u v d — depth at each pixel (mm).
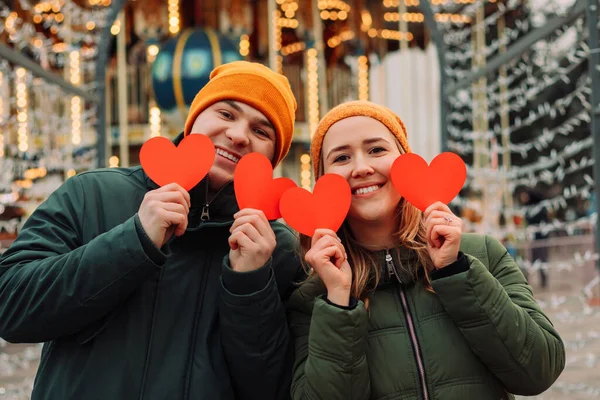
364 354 1685
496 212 7012
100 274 1580
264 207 1848
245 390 1799
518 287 1880
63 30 5781
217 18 11195
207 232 1882
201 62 9320
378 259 1853
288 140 2115
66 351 1722
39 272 1624
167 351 1722
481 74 4492
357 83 13414
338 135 1887
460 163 1822
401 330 1756
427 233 1733
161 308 1753
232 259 1746
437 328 1742
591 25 2980
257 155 1853
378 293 1846
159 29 11133
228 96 1934
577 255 4691
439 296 1698
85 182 1867
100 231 1795
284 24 12102
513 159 13727
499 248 1970
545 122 12766
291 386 1802
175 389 1683
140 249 1585
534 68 8398
